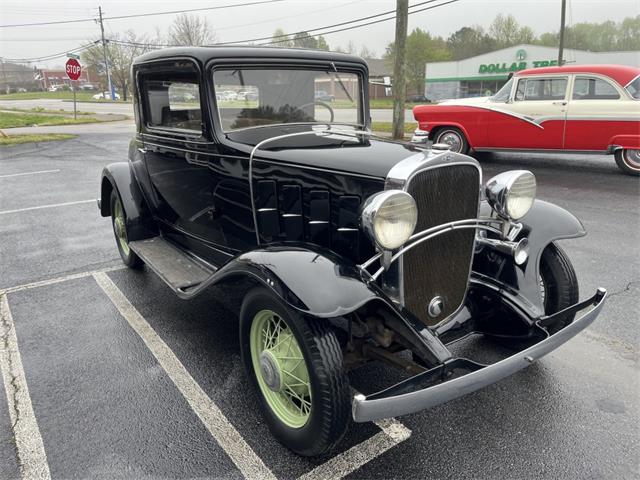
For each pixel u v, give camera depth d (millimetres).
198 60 3088
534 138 9266
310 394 2172
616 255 4902
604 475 2221
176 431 2537
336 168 2611
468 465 2295
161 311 3885
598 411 2646
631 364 3064
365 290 2186
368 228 2172
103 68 58562
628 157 8648
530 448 2389
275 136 3240
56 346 3371
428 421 2594
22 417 2646
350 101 3840
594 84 8633
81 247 5441
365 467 2295
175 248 4094
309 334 2117
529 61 39875
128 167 4613
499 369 2182
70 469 2287
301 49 3514
